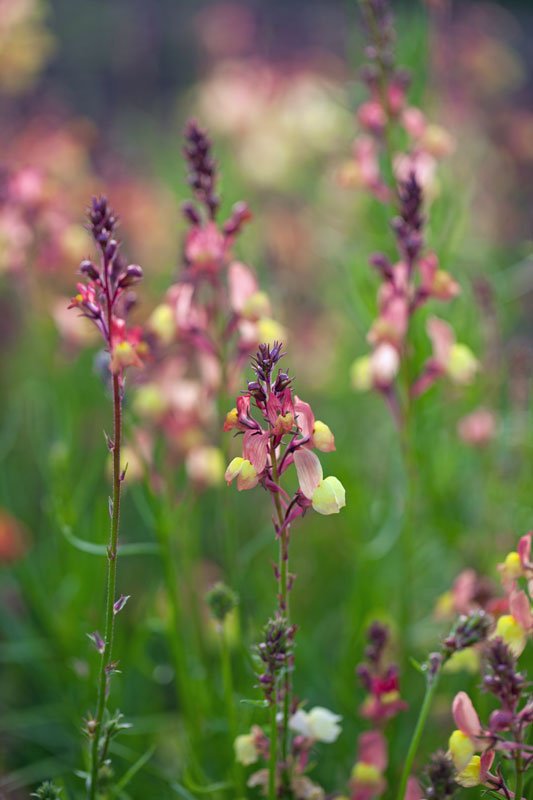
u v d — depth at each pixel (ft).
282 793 1.86
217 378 2.17
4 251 2.47
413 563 2.40
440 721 2.25
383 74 2.30
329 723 1.89
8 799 2.25
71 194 3.45
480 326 2.49
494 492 2.47
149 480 2.14
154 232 3.50
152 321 2.13
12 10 3.77
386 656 2.25
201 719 2.19
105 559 2.20
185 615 2.35
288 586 1.78
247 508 2.90
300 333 3.32
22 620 2.56
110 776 1.88
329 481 1.75
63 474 2.30
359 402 2.99
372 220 2.44
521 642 1.80
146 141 4.84
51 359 2.60
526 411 2.49
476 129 3.97
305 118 3.79
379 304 2.18
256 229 3.19
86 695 2.23
